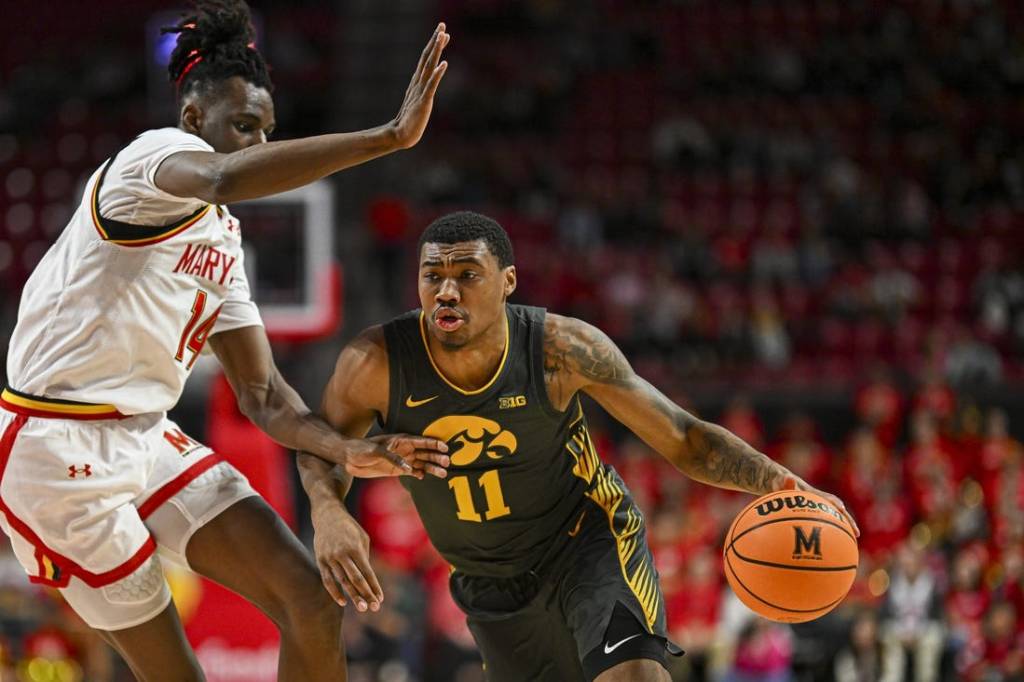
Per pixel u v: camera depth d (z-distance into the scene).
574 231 19.77
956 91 22.84
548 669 5.67
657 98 22.58
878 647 12.76
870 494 14.73
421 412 5.15
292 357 17.02
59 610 12.17
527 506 5.37
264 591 5.01
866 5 23.98
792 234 20.44
